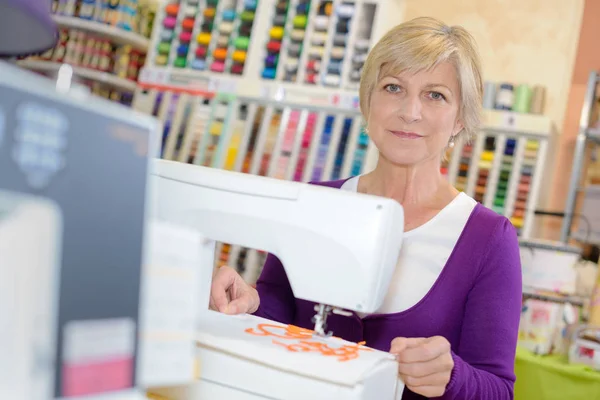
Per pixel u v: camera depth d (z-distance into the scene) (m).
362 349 1.20
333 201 1.23
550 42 4.49
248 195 1.28
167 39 4.23
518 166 3.89
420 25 1.57
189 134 4.02
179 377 0.66
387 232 1.21
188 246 0.67
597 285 2.71
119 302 0.53
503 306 1.49
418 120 1.55
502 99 4.06
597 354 2.51
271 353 1.08
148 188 0.57
